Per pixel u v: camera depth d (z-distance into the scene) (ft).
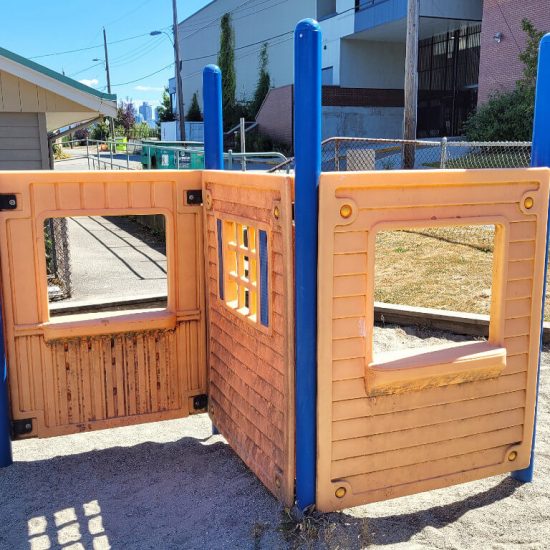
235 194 10.78
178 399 12.90
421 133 103.81
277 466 10.05
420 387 9.61
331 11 121.70
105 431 13.82
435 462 10.02
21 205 11.26
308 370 9.12
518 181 9.76
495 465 10.49
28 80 26.55
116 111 28.63
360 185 8.76
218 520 10.04
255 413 10.75
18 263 11.39
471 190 9.46
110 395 12.35
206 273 12.55
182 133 113.29
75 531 9.89
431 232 33.99
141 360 12.50
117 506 10.61
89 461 12.29
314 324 9.03
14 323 11.51
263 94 138.92
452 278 25.29
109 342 12.21
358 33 102.99
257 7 139.33
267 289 9.78
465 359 9.66
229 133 118.73
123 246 41.37
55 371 11.90
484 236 31.89
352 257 8.96
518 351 10.31
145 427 14.06
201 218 12.52
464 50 96.37
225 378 12.03
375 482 9.67
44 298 11.65
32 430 11.96
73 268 33.83
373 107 103.65
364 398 9.35
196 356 12.94
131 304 23.30
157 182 12.13
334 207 8.70
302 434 9.31
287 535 9.42
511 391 10.39
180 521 10.09
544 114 10.08
